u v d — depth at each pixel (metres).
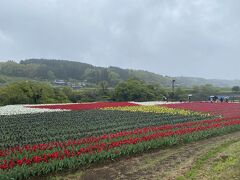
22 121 30.84
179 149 19.59
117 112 39.62
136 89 76.00
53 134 23.72
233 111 42.12
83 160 15.34
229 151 18.67
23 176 13.26
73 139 21.52
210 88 104.69
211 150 19.16
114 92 77.88
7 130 25.50
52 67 162.00
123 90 76.38
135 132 22.89
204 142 21.98
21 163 13.99
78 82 140.62
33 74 150.50
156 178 13.56
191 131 23.80
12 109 42.19
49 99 63.50
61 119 32.38
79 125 28.22
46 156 15.11
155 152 18.67
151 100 76.81
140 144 18.47
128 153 17.73
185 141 21.77
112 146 17.91
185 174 14.05
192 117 35.34
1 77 125.12
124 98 76.56
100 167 15.39
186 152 18.67
